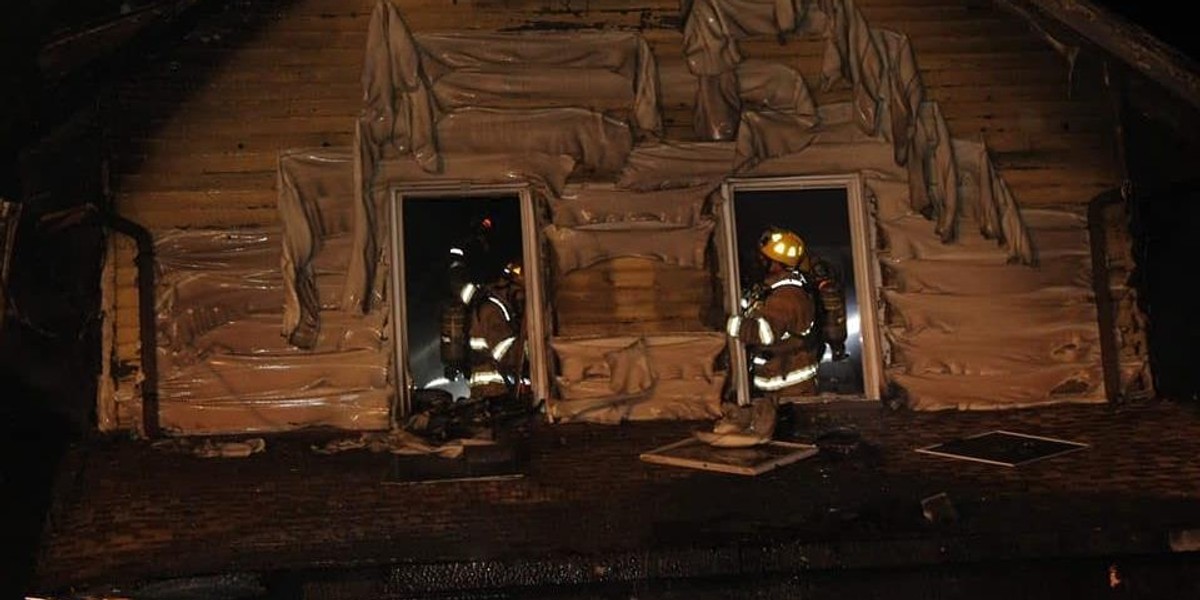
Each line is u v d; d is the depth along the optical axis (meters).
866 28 7.84
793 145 7.83
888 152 7.86
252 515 6.00
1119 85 7.88
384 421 7.46
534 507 6.03
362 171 7.48
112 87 7.37
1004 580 5.74
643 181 7.73
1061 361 7.84
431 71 7.63
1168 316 7.87
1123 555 5.71
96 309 7.33
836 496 6.12
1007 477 6.36
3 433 6.62
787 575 5.64
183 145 7.45
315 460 6.88
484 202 9.02
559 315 7.69
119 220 7.31
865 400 7.77
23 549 6.51
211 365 7.40
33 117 6.79
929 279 7.82
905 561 5.57
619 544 5.55
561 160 7.70
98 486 6.44
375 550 5.52
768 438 6.97
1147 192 7.88
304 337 7.43
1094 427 7.24
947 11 7.98
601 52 7.75
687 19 7.81
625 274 7.76
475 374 8.25
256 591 5.35
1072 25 7.68
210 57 7.51
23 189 6.93
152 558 5.50
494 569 5.41
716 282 7.77
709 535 5.63
